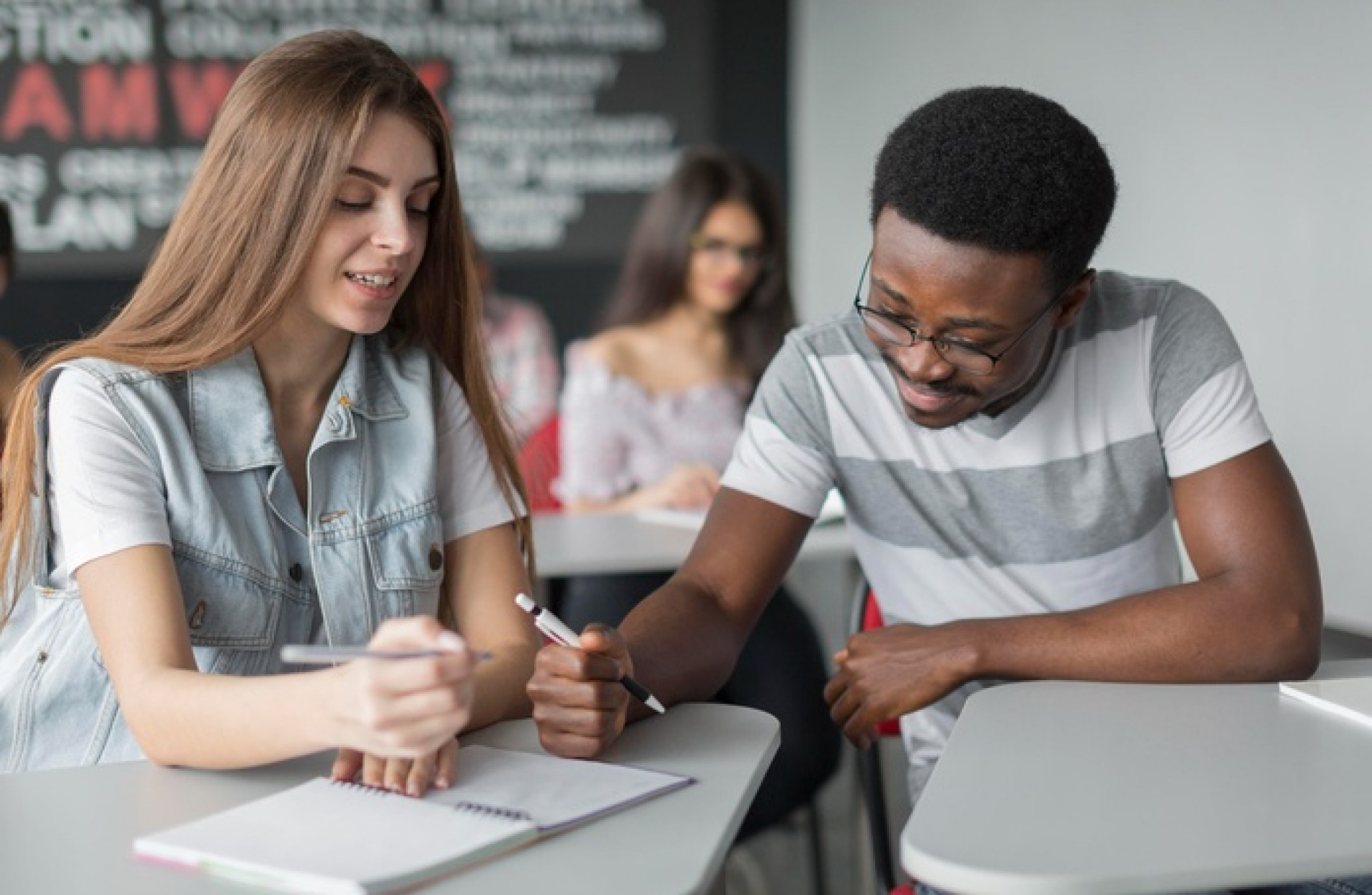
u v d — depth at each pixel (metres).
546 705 1.28
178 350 1.45
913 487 1.67
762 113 5.72
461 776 1.21
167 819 1.12
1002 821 1.06
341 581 1.51
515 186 5.36
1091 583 1.67
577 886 0.99
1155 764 1.19
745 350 3.34
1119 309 1.64
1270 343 3.04
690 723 1.39
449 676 1.05
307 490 1.54
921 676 1.48
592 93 5.38
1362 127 2.72
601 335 3.38
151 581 1.33
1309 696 1.37
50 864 1.03
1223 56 3.15
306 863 1.00
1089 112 3.71
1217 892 1.33
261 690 1.16
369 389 1.59
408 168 1.44
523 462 3.42
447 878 1.00
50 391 1.43
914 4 4.70
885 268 1.44
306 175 1.41
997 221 1.38
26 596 1.46
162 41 5.08
